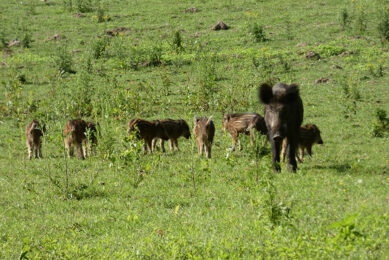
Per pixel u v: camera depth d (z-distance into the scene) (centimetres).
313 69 4028
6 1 6769
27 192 1552
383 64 4081
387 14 4847
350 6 6066
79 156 2070
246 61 4194
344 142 2214
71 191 1501
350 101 3080
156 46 4481
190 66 4241
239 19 5803
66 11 6297
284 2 6462
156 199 1403
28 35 5056
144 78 3903
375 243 805
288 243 877
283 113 1552
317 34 5100
